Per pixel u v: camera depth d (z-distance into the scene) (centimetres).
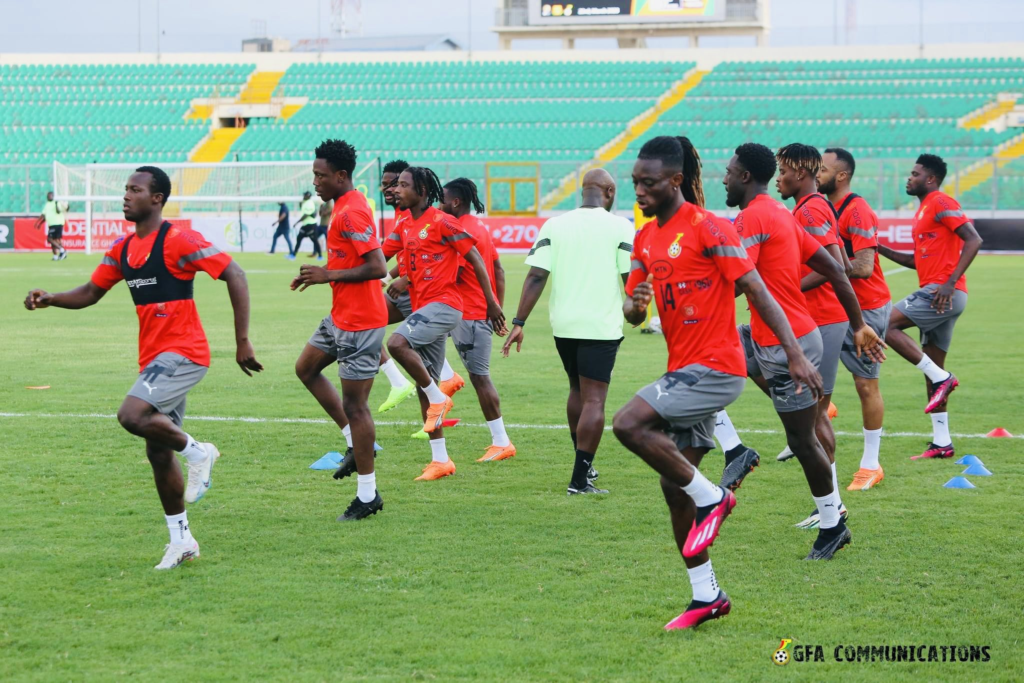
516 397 1161
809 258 625
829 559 598
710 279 503
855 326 632
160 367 575
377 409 1104
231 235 4088
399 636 484
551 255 785
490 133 4816
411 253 830
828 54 5262
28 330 1750
